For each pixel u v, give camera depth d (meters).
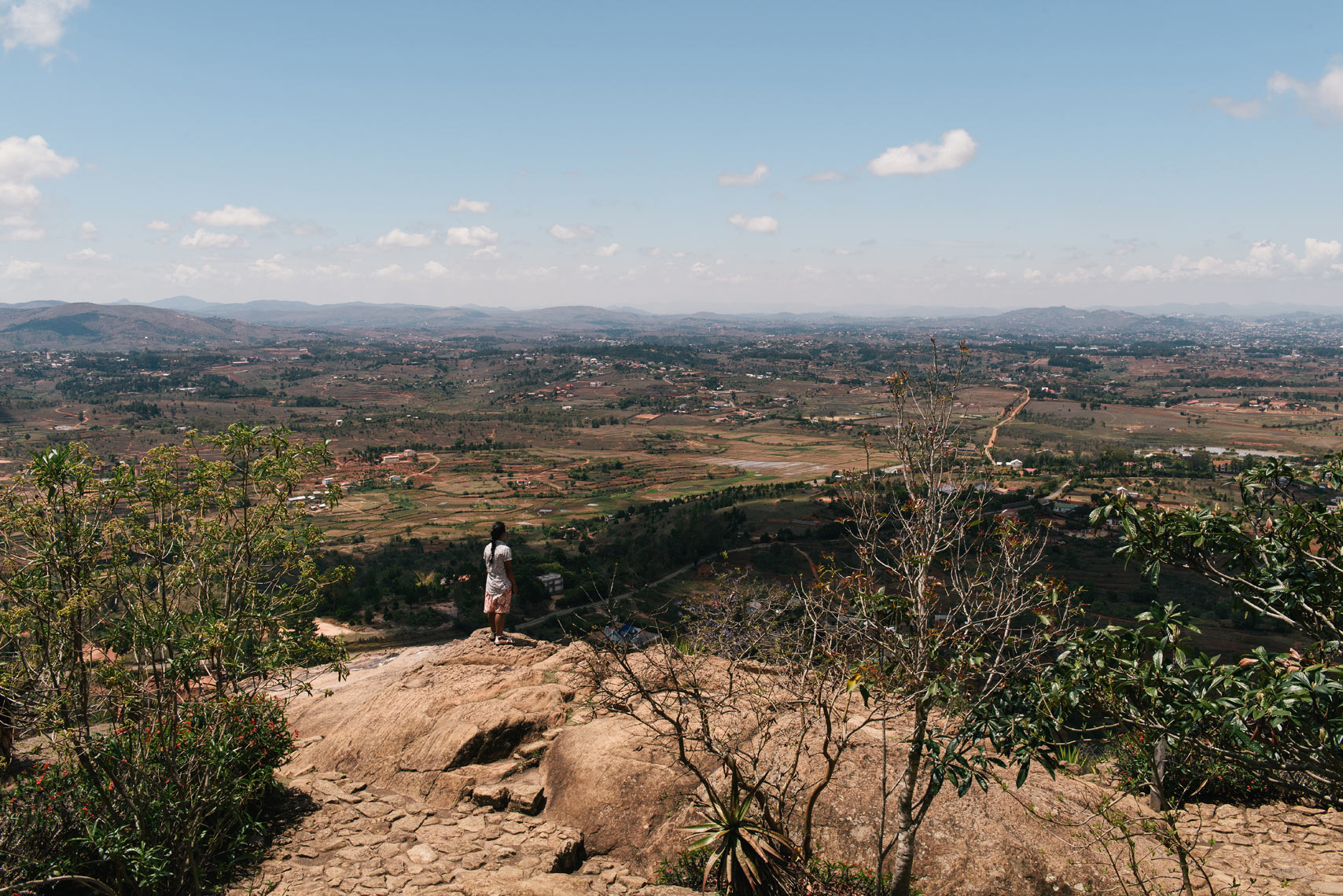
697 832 6.62
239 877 6.58
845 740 6.56
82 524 6.17
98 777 6.18
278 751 7.67
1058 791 7.36
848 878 6.53
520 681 9.98
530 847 7.05
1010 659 5.14
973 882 6.38
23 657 6.07
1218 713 4.30
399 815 7.69
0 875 5.91
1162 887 6.14
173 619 6.69
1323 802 4.55
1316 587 4.58
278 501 7.46
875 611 5.51
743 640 6.94
